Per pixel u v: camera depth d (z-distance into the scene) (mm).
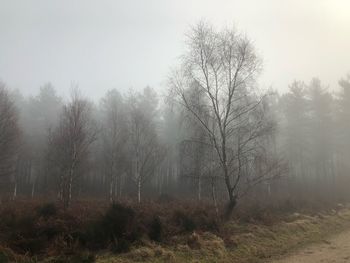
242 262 11445
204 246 12438
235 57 18906
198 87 19172
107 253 11180
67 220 13953
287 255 12352
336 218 21203
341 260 11219
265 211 20141
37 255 10539
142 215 15219
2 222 13570
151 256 11047
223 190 21469
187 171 19438
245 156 18516
